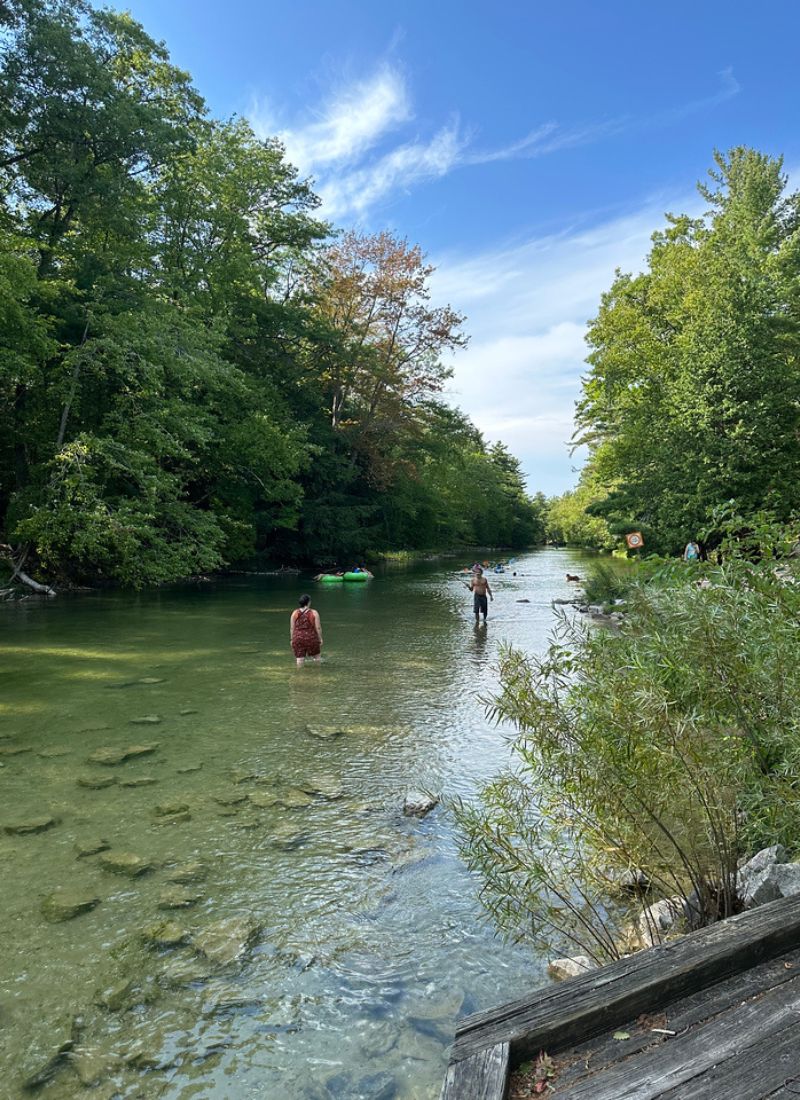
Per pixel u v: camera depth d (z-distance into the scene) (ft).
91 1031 10.41
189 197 93.50
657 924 12.54
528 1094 6.51
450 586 93.50
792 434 76.38
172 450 72.79
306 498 123.13
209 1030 10.50
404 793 20.25
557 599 74.23
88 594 74.74
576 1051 7.22
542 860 13.67
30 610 60.70
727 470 74.02
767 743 12.88
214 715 28.19
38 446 72.33
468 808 18.88
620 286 101.35
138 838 17.04
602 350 101.35
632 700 11.51
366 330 130.11
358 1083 9.45
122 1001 11.09
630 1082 6.62
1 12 63.62
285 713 28.68
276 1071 9.69
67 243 77.05
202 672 36.32
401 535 167.32
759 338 76.95
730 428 76.38
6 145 70.44
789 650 12.85
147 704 29.76
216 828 17.72
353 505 132.16
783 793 12.20
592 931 11.75
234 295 102.47
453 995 11.40
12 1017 10.66
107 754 23.15
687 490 78.79
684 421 78.07
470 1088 6.27
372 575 113.80
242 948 12.55
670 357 89.15
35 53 65.67
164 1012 10.87
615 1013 7.60
